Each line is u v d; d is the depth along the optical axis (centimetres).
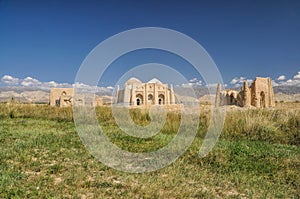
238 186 621
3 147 935
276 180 676
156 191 568
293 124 1296
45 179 626
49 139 1109
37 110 2111
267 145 1073
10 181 596
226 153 919
